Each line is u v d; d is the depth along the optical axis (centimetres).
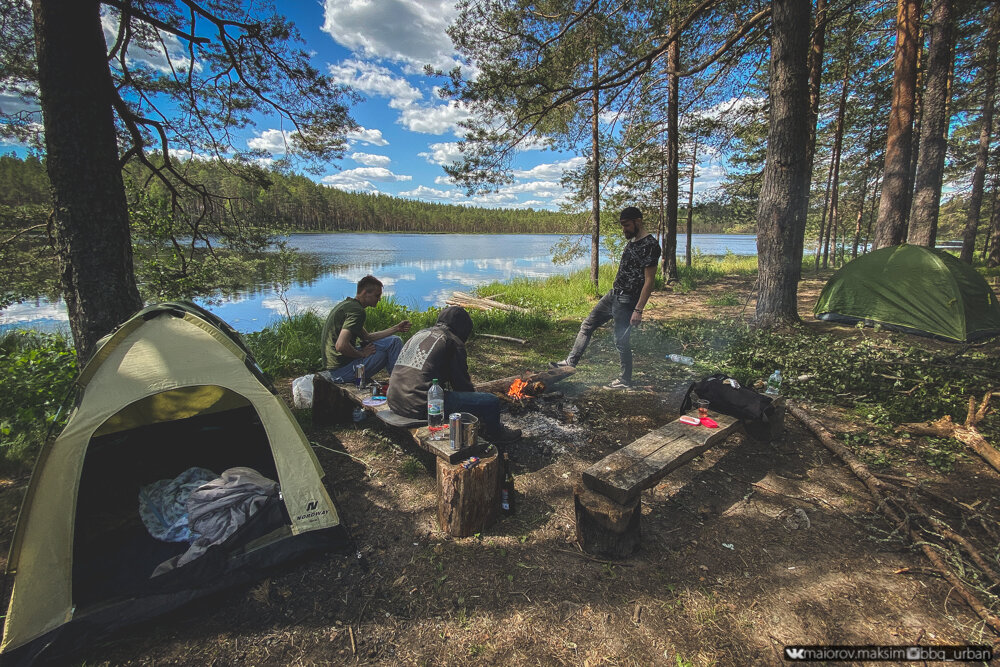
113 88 397
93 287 386
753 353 581
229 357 270
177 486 289
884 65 1357
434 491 309
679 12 709
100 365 244
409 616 210
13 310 1113
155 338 257
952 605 209
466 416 272
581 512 246
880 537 257
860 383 473
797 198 654
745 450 360
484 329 827
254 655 191
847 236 3080
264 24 546
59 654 192
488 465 262
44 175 532
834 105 1694
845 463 332
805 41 609
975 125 1634
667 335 740
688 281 1510
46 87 359
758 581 226
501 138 785
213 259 675
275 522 256
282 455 264
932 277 686
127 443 327
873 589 219
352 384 399
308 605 217
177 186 638
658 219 1650
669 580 228
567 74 743
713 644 192
